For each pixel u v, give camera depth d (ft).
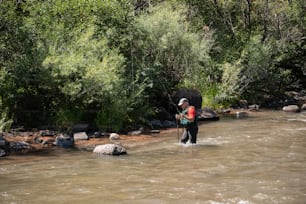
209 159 36.40
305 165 34.22
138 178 30.25
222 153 38.83
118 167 33.55
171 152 39.47
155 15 63.31
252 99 83.71
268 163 34.88
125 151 38.73
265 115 68.69
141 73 56.75
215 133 50.52
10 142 40.65
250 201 25.20
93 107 51.55
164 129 53.47
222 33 89.15
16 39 47.62
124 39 57.41
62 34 50.03
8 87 46.88
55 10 53.31
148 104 56.39
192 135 43.65
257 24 96.12
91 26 53.42
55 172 31.89
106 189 27.55
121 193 26.71
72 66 46.19
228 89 75.87
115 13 57.98
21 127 47.47
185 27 67.41
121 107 50.67
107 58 51.39
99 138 46.19
